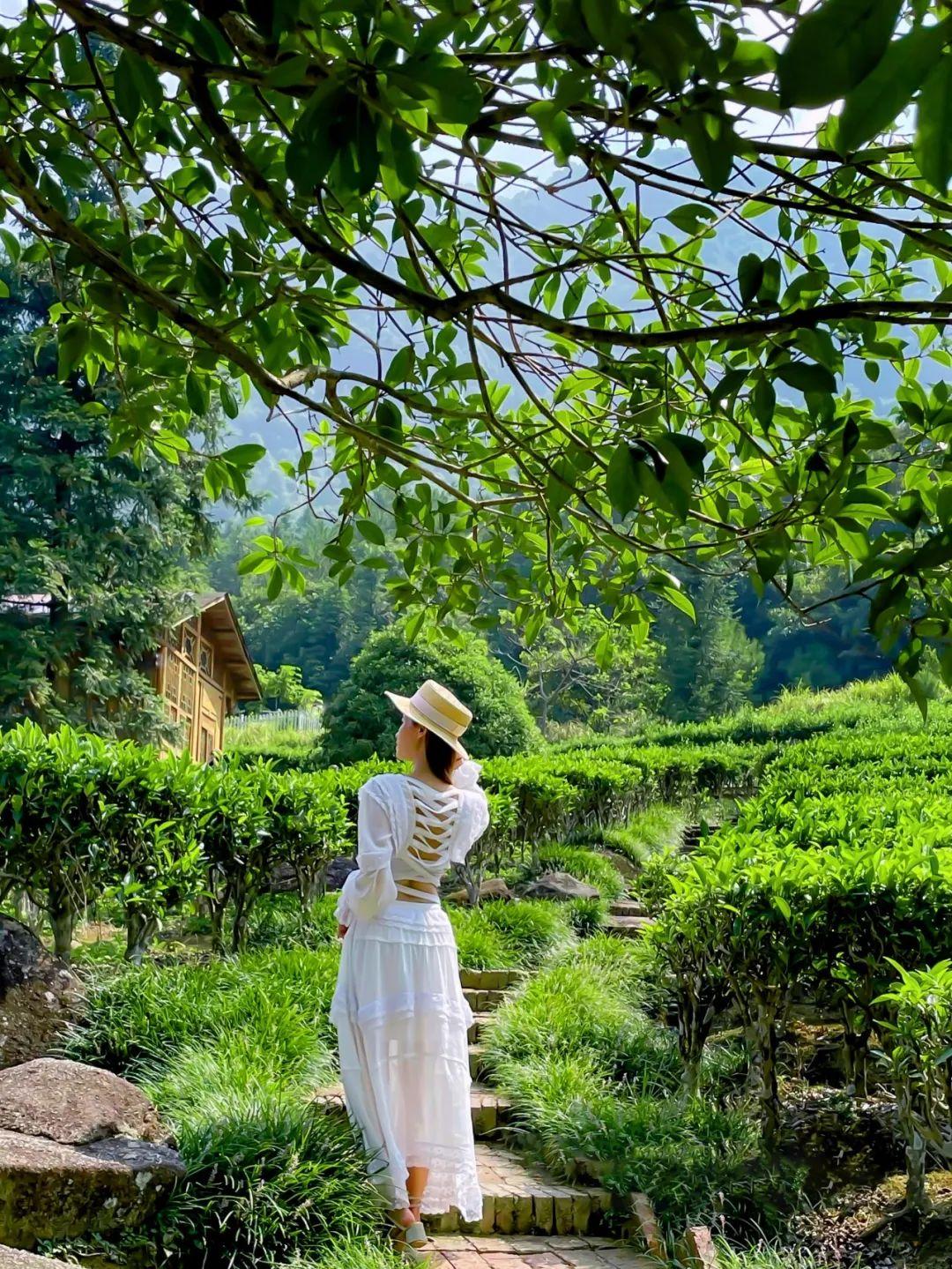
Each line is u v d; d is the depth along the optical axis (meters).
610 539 3.07
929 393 2.54
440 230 2.87
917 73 0.95
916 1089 4.18
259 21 1.46
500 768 11.51
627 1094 5.49
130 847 6.16
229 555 90.06
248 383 3.23
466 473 2.84
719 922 5.04
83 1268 3.33
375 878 4.18
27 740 6.31
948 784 9.81
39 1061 4.18
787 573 2.30
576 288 2.86
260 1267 3.69
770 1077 4.80
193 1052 4.94
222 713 29.05
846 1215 4.36
